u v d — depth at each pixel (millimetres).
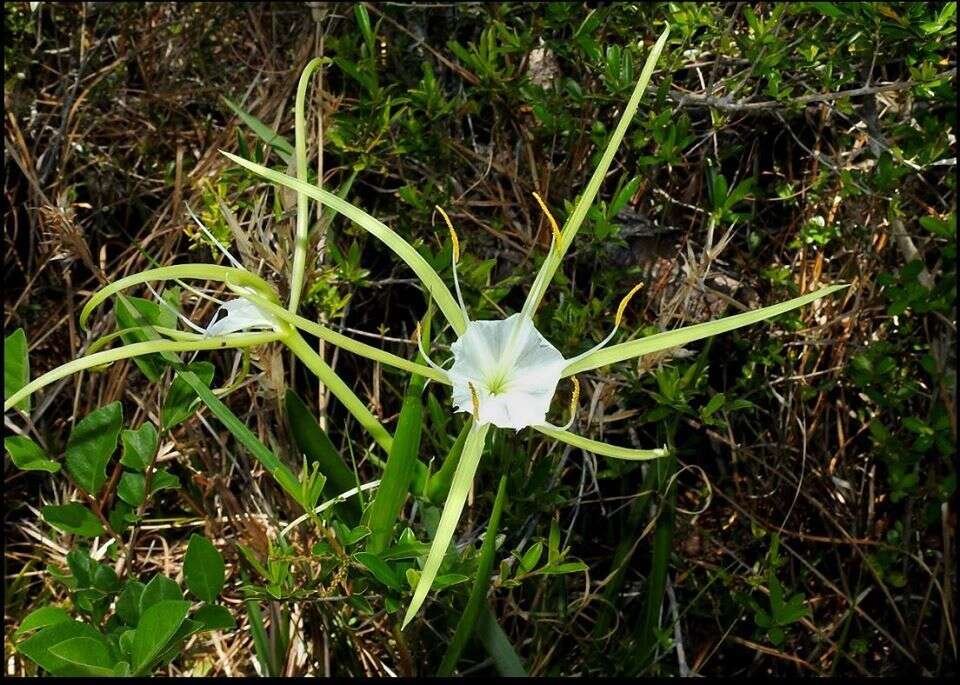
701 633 635
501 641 517
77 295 688
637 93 465
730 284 649
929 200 646
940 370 601
